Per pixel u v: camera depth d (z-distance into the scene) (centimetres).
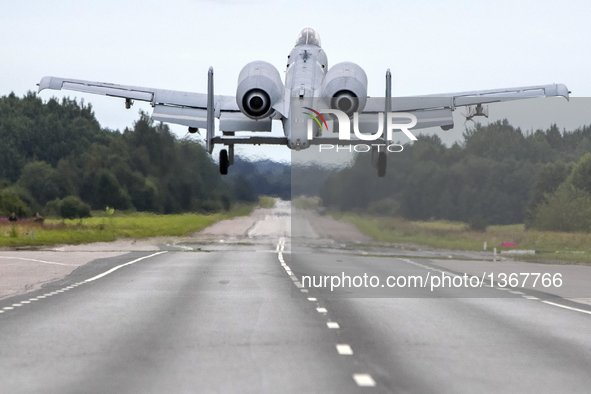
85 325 1969
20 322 2025
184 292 2869
